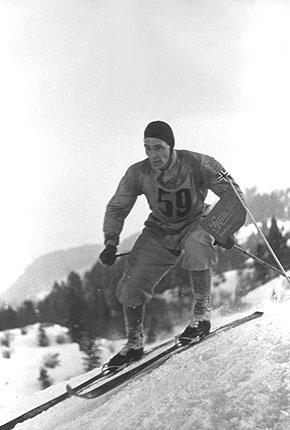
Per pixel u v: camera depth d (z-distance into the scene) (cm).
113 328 1448
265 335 412
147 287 486
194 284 479
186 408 327
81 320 1552
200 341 461
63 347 1617
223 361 382
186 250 480
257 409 300
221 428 296
